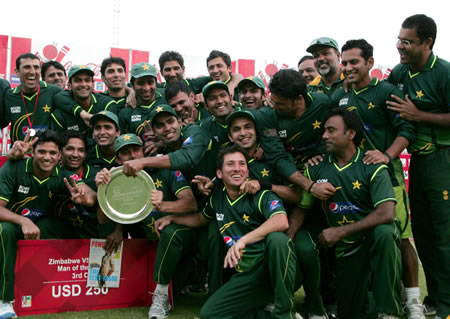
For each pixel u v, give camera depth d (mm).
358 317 3301
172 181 3770
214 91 3953
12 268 3244
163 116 3826
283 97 3463
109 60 5070
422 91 3531
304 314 3369
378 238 2932
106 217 3652
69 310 3475
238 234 3252
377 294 2930
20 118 4746
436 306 3477
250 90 4176
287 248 2924
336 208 3277
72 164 3801
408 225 3449
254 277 3051
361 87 3670
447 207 3459
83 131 4770
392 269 2891
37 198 3664
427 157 3527
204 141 3768
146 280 3684
